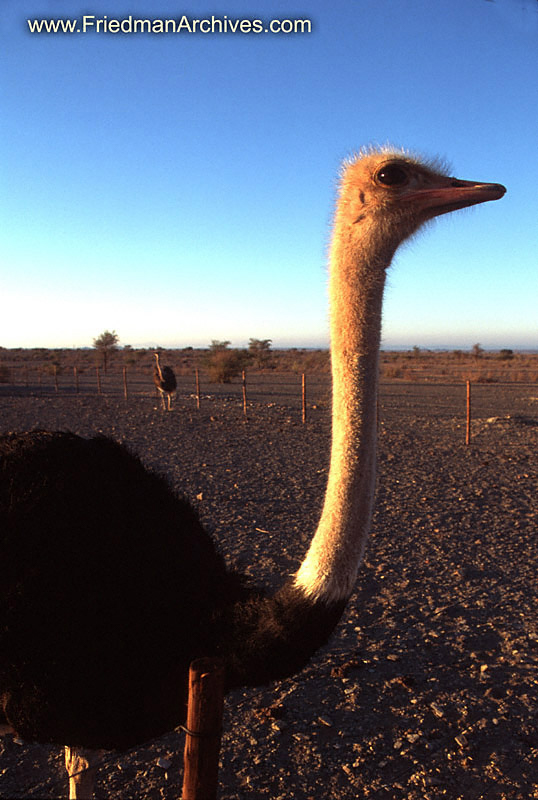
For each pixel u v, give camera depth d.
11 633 2.29
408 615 4.94
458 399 23.42
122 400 23.02
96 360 64.88
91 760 2.65
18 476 2.53
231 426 15.82
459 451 12.32
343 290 2.36
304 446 12.92
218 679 1.78
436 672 4.12
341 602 2.19
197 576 2.54
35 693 2.30
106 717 2.30
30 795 3.06
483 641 4.51
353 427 2.28
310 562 2.21
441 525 7.30
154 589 2.39
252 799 3.05
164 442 13.17
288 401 22.61
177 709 2.32
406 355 83.06
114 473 2.72
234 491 8.86
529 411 19.52
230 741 3.50
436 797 3.05
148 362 62.09
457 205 2.31
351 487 2.22
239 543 6.58
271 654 2.16
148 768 3.28
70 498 2.49
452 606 5.09
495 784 3.13
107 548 2.42
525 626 4.72
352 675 4.10
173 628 2.34
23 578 2.33
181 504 2.94
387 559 6.16
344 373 2.33
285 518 7.55
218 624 2.31
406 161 2.35
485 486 9.24
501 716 3.65
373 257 2.35
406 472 10.30
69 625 2.29
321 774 3.22
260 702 3.86
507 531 7.06
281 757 3.35
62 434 2.88
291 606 2.17
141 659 2.29
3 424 15.70
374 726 3.59
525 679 4.02
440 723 3.61
